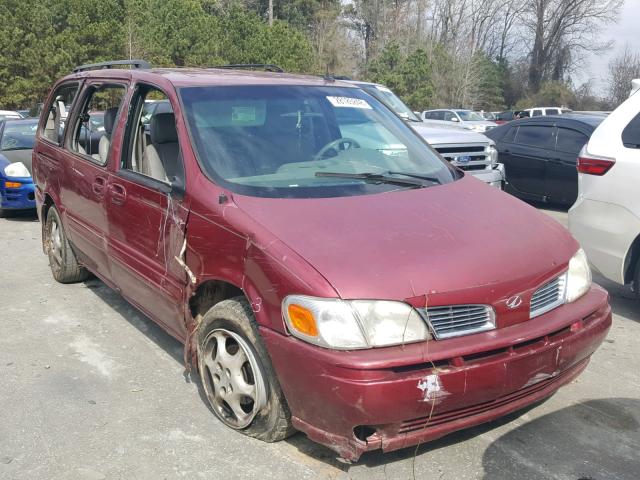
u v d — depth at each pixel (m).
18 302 5.79
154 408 3.92
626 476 3.25
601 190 5.27
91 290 6.11
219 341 3.57
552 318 3.26
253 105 4.31
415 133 4.88
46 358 4.62
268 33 37.75
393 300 2.92
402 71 48.12
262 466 3.32
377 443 2.94
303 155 4.11
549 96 59.34
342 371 2.82
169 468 3.32
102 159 4.97
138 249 4.29
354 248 3.13
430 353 2.88
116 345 4.86
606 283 6.45
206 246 3.55
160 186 4.02
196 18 34.34
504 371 3.01
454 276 3.05
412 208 3.60
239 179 3.77
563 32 66.06
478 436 3.58
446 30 67.50
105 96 5.38
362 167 4.16
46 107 6.42
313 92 4.64
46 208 6.23
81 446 3.51
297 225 3.30
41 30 29.12
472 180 4.32
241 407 3.55
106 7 30.14
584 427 3.69
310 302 2.93
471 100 59.91
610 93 61.75
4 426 3.71
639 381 4.29
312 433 3.06
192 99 4.19
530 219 3.76
